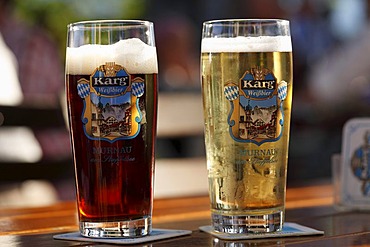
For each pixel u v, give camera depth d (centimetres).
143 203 199
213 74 198
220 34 197
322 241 199
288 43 203
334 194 260
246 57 195
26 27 545
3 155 488
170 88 930
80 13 862
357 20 933
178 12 1220
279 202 204
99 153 194
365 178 254
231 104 196
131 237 199
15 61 527
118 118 192
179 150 750
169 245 193
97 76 192
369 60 762
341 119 725
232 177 199
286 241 199
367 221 233
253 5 998
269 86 196
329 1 928
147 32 197
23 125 486
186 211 260
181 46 987
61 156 504
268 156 198
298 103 771
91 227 200
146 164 198
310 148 696
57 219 245
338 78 763
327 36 894
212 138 200
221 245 193
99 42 193
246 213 201
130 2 970
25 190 550
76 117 195
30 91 534
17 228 227
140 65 194
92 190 196
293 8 916
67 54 199
